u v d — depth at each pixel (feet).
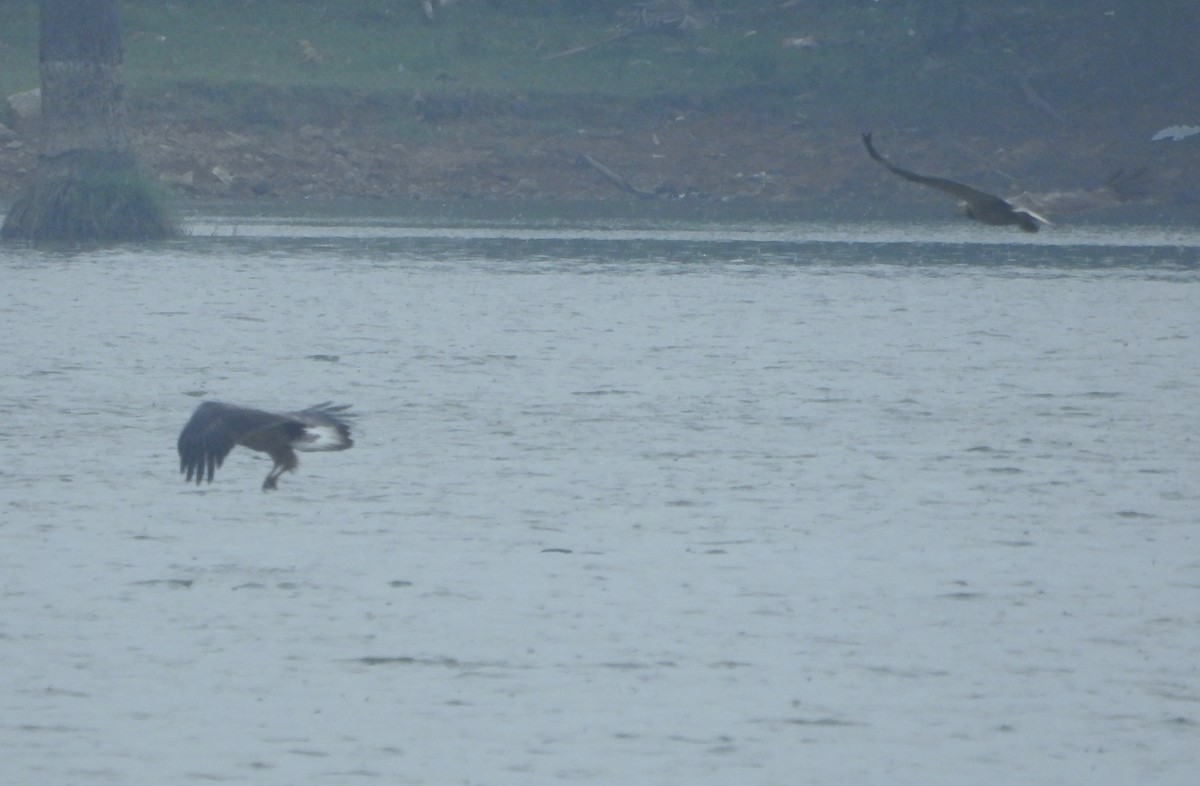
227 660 173.06
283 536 222.48
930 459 274.57
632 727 156.35
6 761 147.64
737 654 176.14
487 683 167.32
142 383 342.64
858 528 229.04
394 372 361.71
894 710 160.97
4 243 655.76
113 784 143.23
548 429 298.35
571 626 184.85
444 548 216.74
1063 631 184.65
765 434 295.48
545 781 144.66
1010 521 233.55
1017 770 147.33
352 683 167.22
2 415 305.73
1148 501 245.86
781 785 144.05
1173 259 655.76
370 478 257.34
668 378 356.79
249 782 144.05
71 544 217.36
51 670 169.78
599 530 226.79
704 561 211.41
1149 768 147.95
